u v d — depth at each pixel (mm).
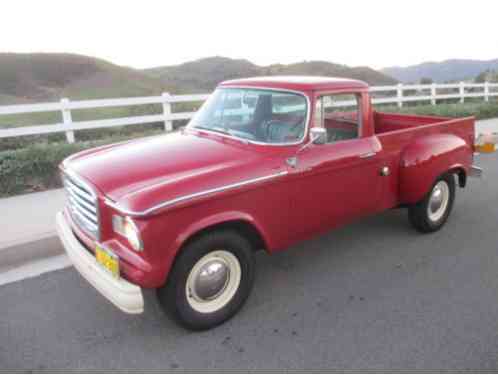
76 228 3547
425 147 4715
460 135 5398
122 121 9422
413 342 3289
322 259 4617
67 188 3756
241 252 3434
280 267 4438
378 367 3029
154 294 3932
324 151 3912
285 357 3135
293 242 3910
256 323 3523
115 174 3252
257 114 3994
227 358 3125
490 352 3180
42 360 3086
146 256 2924
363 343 3279
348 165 4086
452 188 5246
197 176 3156
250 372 2988
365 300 3854
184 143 3873
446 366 3037
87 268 3221
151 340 3312
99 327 3457
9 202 5961
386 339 3324
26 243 4531
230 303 3498
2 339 3295
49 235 4688
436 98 16312
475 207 6168
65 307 3707
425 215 5051
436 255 4715
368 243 5000
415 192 4715
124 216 2906
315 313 3658
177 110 13273
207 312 3385
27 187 6672
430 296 3920
